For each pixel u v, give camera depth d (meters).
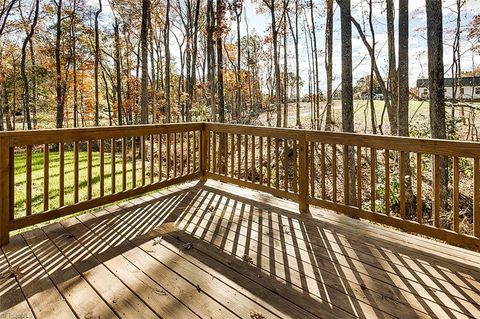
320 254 2.80
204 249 2.88
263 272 2.47
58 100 18.95
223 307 2.02
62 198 3.47
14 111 24.50
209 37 12.02
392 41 9.77
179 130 4.87
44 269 2.51
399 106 7.68
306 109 27.84
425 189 8.06
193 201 4.29
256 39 23.95
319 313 1.98
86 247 2.91
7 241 2.97
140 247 2.91
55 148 16.72
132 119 25.83
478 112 14.69
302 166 3.88
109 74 26.16
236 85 19.44
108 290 2.21
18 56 23.39
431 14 5.42
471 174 7.87
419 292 2.22
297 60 15.02
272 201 4.31
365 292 2.21
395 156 9.28
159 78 27.66
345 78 6.26
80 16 19.88
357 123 17.62
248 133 4.54
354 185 7.57
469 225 6.16
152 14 19.56
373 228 3.39
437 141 2.88
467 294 2.19
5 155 2.96
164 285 2.28
